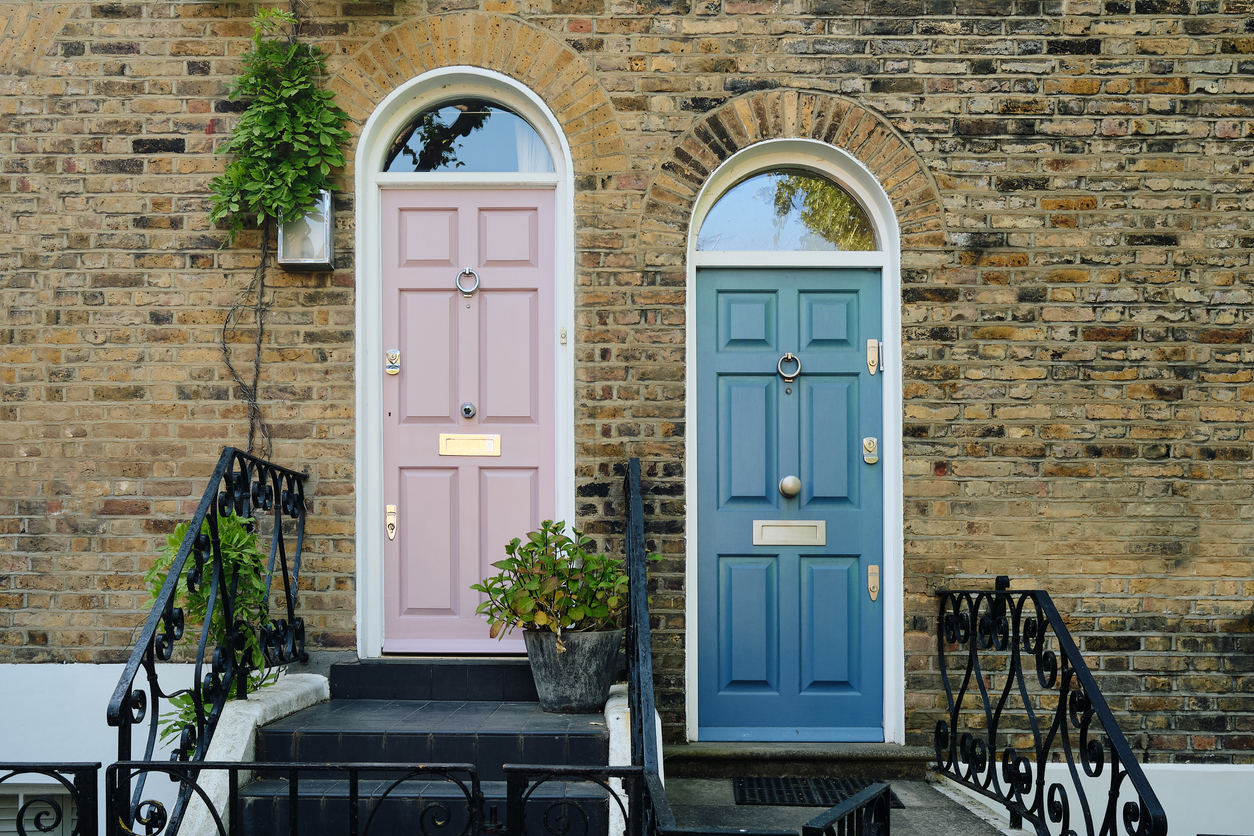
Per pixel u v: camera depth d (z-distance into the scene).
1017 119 3.78
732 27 3.77
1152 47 3.78
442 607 3.76
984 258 3.76
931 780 3.59
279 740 2.97
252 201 3.61
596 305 3.72
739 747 3.62
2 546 3.66
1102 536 3.71
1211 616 3.69
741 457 3.86
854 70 3.78
